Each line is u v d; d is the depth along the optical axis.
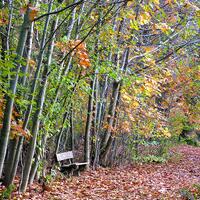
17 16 8.50
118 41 11.66
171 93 18.00
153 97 15.68
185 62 16.80
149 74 14.01
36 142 8.69
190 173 14.14
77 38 9.35
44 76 8.43
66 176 10.37
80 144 14.25
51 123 9.27
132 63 13.48
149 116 14.52
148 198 8.34
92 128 12.68
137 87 12.66
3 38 8.06
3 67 5.86
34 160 8.68
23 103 7.21
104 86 12.73
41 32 9.59
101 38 10.27
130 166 14.38
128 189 9.52
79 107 13.30
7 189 7.26
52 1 7.66
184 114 20.50
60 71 8.83
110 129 12.96
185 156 20.05
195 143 27.66
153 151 17.61
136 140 15.17
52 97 9.11
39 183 9.05
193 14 11.27
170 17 11.61
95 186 9.63
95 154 12.62
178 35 13.88
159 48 13.52
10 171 7.64
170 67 16.05
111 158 13.48
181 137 27.22
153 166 15.16
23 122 7.61
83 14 10.11
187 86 17.62
